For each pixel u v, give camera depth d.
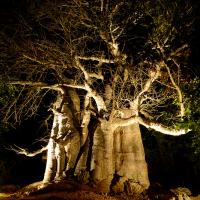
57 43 18.73
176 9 16.98
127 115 18.80
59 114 20.17
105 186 17.77
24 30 18.67
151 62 17.94
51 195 15.97
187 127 17.03
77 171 18.42
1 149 29.78
